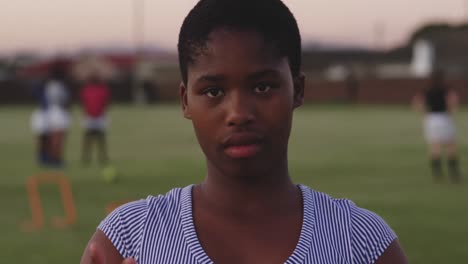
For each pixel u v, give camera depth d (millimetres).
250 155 1412
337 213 1551
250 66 1396
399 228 8828
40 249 7934
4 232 8859
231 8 1412
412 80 46062
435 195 11547
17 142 22719
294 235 1504
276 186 1515
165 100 50469
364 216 1575
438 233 8492
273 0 1449
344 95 47562
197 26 1424
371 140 22141
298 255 1478
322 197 1578
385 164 15867
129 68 63031
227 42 1403
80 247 8062
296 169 15016
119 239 1548
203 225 1511
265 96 1418
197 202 1544
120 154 18750
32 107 45188
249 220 1498
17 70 62531
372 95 47094
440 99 13773
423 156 17469
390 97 46656
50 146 16344
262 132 1413
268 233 1495
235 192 1494
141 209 1575
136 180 13688
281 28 1434
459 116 33531
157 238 1521
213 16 1415
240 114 1392
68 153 19312
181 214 1530
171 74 58344
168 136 24172
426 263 7148
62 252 7805
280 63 1427
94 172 15109
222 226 1501
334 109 41250
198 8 1438
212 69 1403
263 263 1475
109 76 53062
